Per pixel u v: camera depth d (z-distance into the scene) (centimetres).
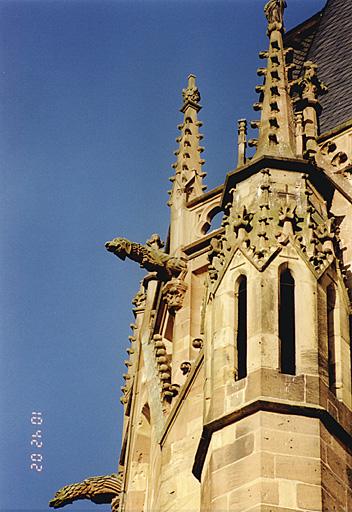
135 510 6906
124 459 7188
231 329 6097
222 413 5866
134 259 7000
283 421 5791
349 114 7138
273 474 5688
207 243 7031
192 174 7350
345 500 5728
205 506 5812
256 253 6156
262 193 6316
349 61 7538
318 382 5881
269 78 6750
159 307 7056
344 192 6600
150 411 6788
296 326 6016
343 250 6475
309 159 6506
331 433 5816
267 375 5872
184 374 6662
